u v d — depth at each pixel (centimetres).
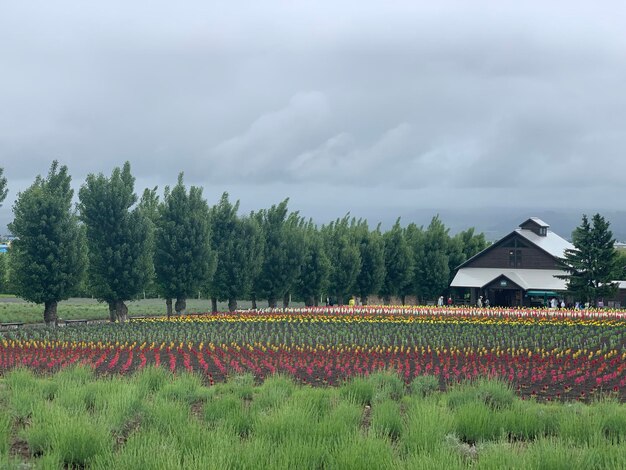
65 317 4634
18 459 725
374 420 993
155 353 2495
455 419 1003
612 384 1812
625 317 4131
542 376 1922
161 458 695
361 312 4509
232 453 719
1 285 6581
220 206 4825
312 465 739
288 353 2477
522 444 905
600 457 754
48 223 3578
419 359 2330
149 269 4056
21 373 1453
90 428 821
